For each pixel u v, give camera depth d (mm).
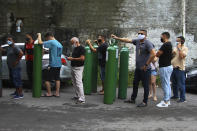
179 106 8633
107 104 8609
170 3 14234
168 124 6762
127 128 6398
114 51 8477
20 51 8883
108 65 8523
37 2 15227
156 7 14328
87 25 14781
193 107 8539
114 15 14562
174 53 9297
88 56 10000
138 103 8883
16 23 15375
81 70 8688
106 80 8594
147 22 14406
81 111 7727
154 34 14398
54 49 9234
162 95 10469
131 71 14219
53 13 15102
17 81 9055
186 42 14234
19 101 8727
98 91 11008
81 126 6461
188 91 11695
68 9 14938
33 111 7605
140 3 14391
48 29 15172
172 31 14289
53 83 10844
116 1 14516
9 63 9008
